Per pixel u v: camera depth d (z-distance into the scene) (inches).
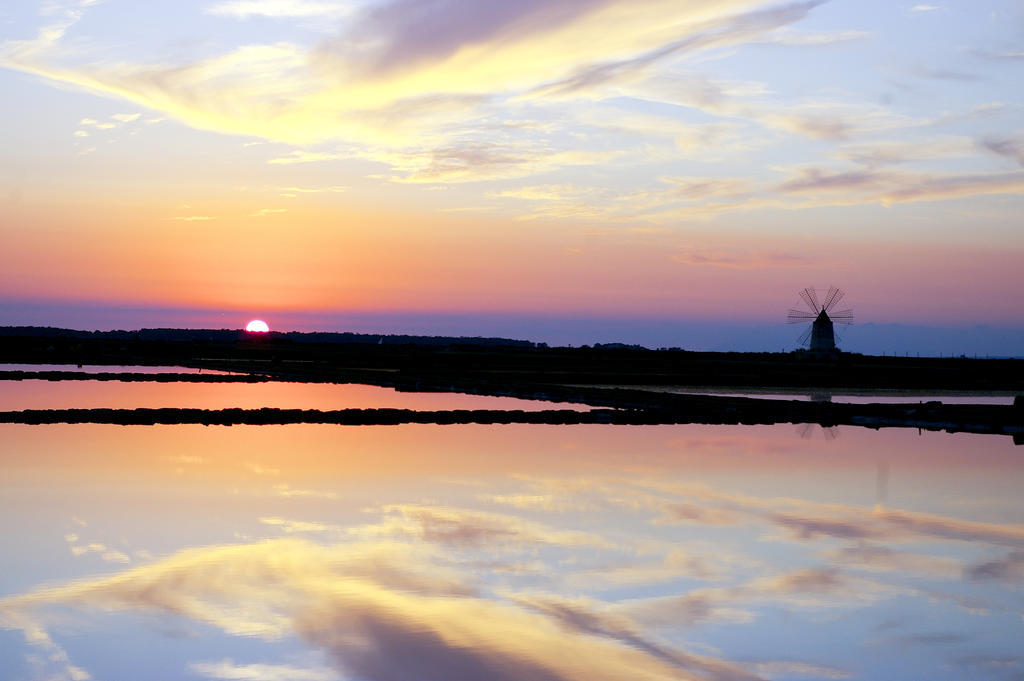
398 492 823.7
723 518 738.2
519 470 949.8
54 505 755.4
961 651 467.2
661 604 524.1
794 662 450.6
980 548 657.6
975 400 2213.3
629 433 1283.2
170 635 469.1
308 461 994.1
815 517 749.3
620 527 698.8
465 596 529.3
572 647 461.1
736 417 1489.9
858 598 543.2
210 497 794.8
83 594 526.0
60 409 1513.3
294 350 5221.5
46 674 424.2
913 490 872.3
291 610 502.6
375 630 478.9
